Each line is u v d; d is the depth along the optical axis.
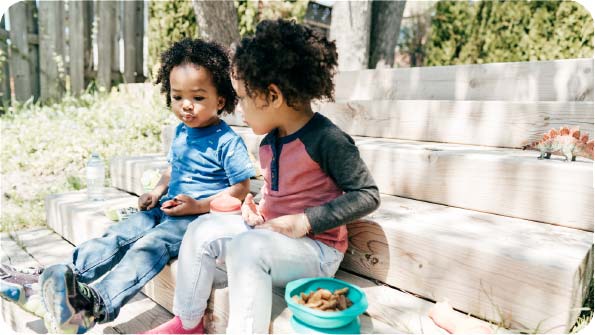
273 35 1.45
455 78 2.83
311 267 1.47
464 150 2.03
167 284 1.81
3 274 1.71
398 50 8.42
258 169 2.41
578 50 4.77
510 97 2.62
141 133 4.41
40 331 1.78
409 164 2.01
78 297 1.46
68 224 2.54
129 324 1.75
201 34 4.19
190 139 1.96
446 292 1.46
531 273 1.28
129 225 1.93
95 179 2.80
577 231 1.56
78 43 5.79
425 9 7.97
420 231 1.52
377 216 1.71
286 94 1.45
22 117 4.71
